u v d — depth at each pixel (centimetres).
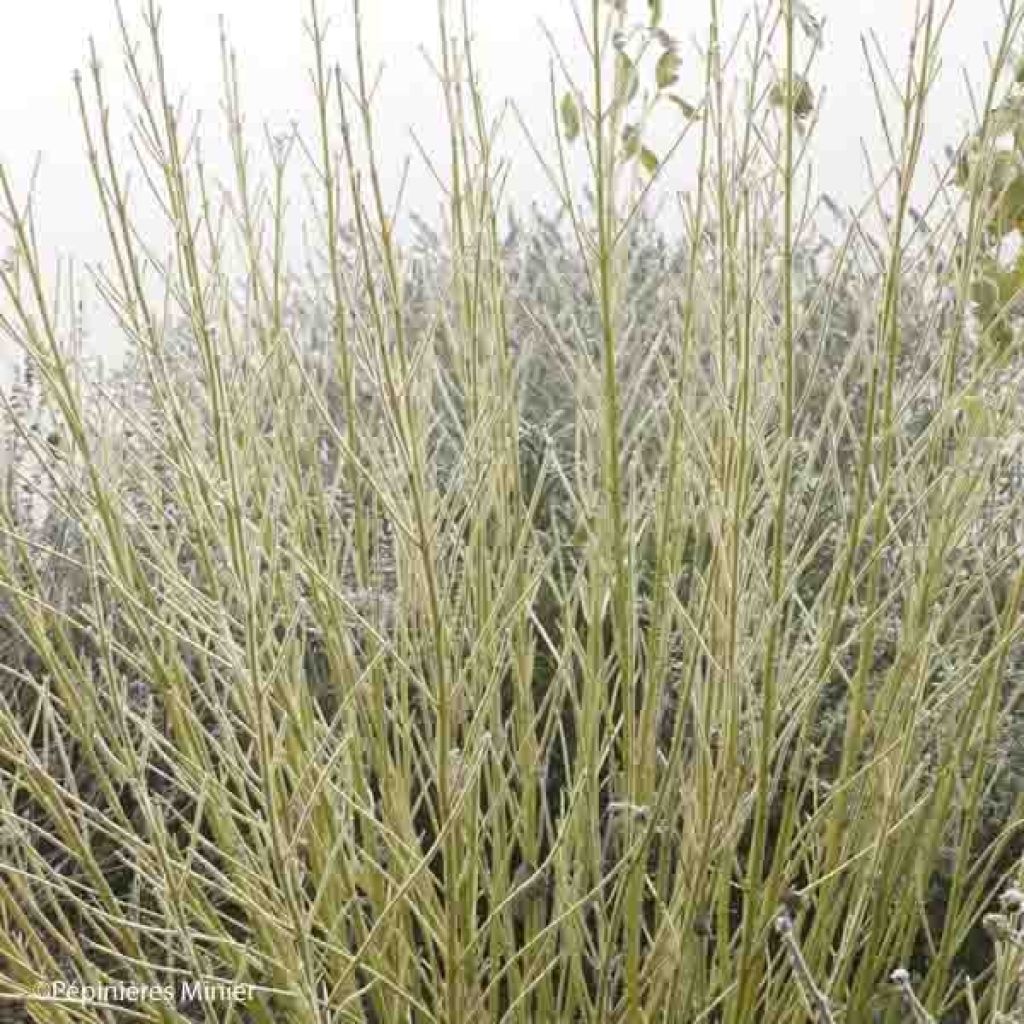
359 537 216
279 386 214
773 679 184
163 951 250
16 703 271
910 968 248
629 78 179
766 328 204
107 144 184
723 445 192
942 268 217
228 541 179
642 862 192
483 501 206
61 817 196
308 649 251
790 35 172
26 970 192
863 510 203
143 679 257
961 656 220
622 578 188
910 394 202
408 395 175
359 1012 204
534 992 231
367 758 229
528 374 301
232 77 202
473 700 198
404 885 180
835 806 203
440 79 192
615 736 201
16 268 188
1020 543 218
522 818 219
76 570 275
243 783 194
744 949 194
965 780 236
